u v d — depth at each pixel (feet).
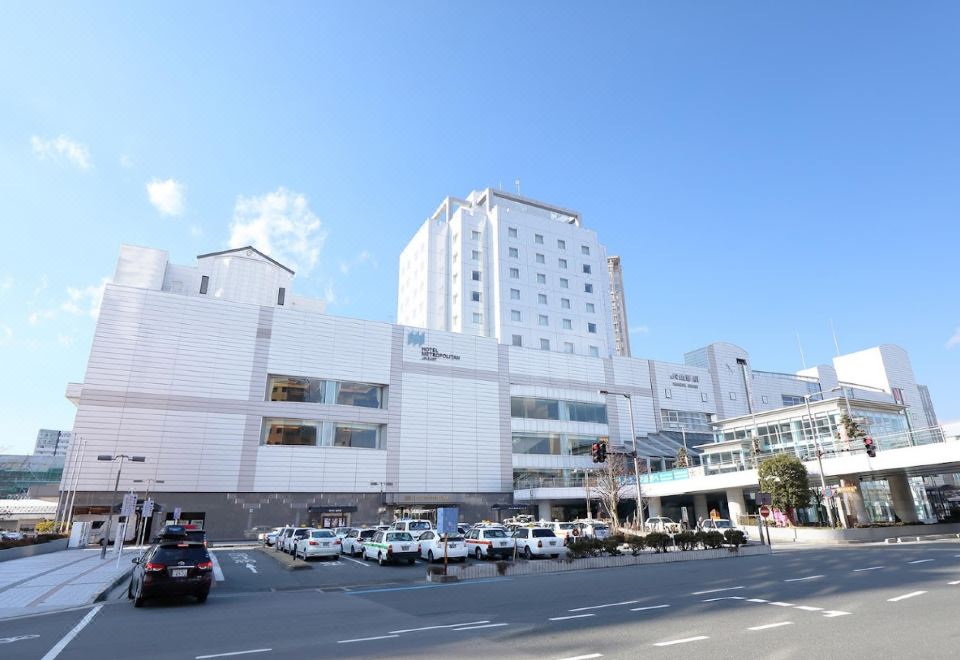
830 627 30.86
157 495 141.59
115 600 50.14
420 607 43.78
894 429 168.45
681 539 87.51
